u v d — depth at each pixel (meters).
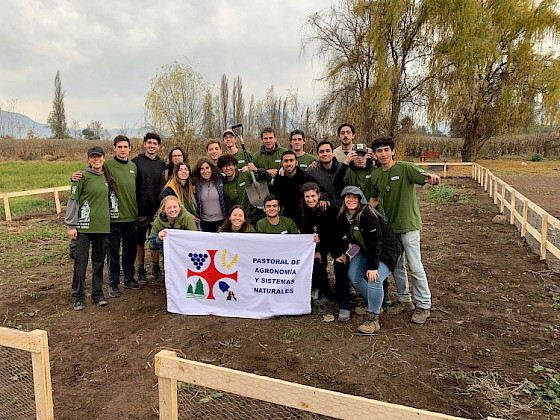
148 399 3.67
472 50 22.22
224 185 6.04
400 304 5.32
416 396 3.57
